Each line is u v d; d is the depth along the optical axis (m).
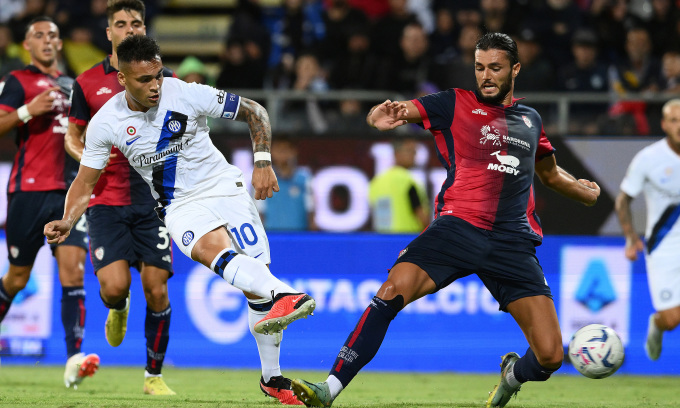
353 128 35.50
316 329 32.16
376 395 22.56
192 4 53.38
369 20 42.75
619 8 42.12
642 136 32.19
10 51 41.72
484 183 16.05
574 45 38.94
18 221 23.41
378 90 39.81
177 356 32.09
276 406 16.97
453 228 15.91
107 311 32.22
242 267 15.56
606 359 16.53
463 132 16.23
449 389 25.30
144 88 15.51
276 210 32.53
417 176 32.38
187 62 35.16
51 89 22.58
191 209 16.66
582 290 32.22
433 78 39.66
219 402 17.95
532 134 16.47
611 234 32.31
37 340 32.12
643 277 32.28
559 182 17.64
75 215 16.25
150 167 16.73
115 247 20.50
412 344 32.12
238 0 43.62
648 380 29.58
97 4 45.59
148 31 50.25
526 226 16.22
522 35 38.31
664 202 29.78
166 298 21.22
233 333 32.22
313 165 32.56
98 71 20.22
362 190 32.47
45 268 32.22
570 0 43.03
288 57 42.69
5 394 20.34
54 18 45.22
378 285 32.28
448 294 32.28
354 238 32.41
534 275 16.11
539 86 38.00
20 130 23.39
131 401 18.09
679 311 29.58
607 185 32.22
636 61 40.09
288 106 36.00
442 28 42.34
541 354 15.91
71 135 20.25
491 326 32.16
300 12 44.44
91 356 21.98
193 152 16.80
